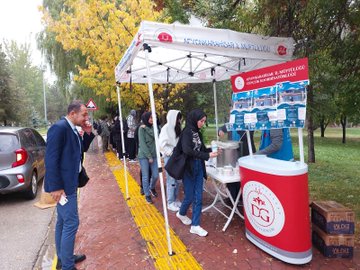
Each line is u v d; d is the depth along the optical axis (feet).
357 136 97.71
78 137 10.46
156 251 12.16
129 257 11.86
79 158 10.51
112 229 14.84
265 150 12.78
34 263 12.61
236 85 12.87
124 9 31.73
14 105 113.91
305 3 14.79
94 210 18.16
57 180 9.84
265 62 16.71
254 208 11.72
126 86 31.27
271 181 10.62
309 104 31.42
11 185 20.15
